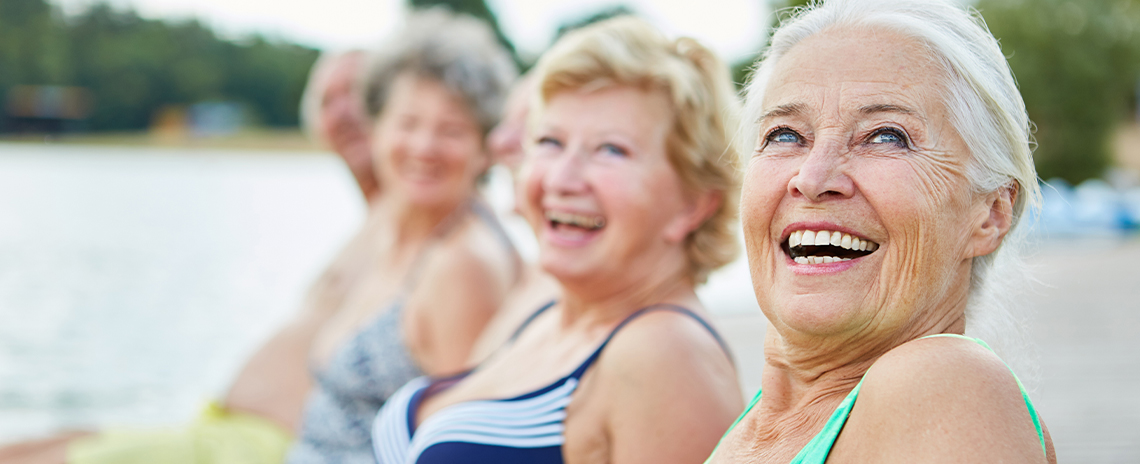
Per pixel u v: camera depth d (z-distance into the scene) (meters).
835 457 1.09
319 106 4.32
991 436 0.94
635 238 1.86
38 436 3.54
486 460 1.78
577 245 1.89
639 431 1.65
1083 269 12.07
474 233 2.88
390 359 2.83
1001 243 1.18
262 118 66.12
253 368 3.93
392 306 2.88
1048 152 23.47
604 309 1.92
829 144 1.13
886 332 1.13
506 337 2.48
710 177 1.91
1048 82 23.30
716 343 1.77
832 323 1.12
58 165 36.47
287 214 20.58
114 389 6.74
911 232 1.09
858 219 1.11
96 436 3.58
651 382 1.66
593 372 1.77
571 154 1.89
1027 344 1.31
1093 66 23.09
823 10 1.22
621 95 1.88
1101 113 23.48
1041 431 0.98
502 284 2.83
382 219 4.16
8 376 7.08
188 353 8.01
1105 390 5.77
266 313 9.88
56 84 60.09
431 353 2.81
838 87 1.14
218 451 3.54
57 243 15.17
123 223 18.19
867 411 1.05
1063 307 9.24
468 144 2.99
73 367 7.44
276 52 66.31
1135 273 11.60
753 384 5.77
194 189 27.25
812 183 1.11
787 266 1.17
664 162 1.88
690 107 1.87
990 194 1.14
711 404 1.66
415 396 2.28
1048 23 23.86
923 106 1.10
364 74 3.21
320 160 46.31
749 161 1.36
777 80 1.21
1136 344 7.27
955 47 1.11
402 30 3.15
